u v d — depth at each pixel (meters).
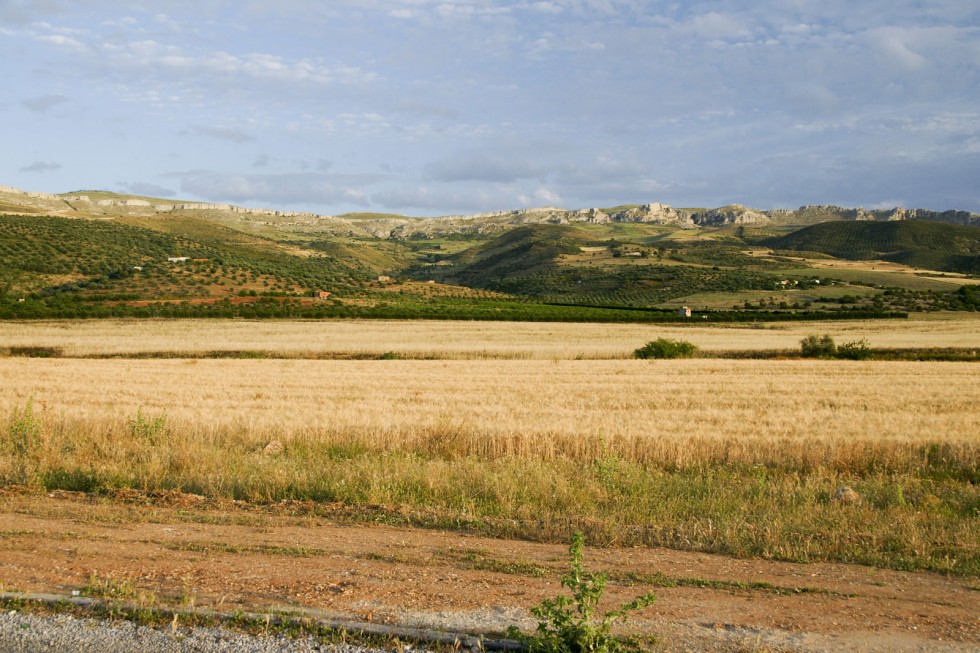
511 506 9.75
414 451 15.25
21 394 27.33
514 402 26.09
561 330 75.38
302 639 5.54
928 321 87.50
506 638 5.57
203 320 78.06
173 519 9.20
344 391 29.56
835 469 14.34
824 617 6.18
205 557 7.58
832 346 54.94
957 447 15.71
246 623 5.79
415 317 87.31
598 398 27.45
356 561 7.52
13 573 6.91
